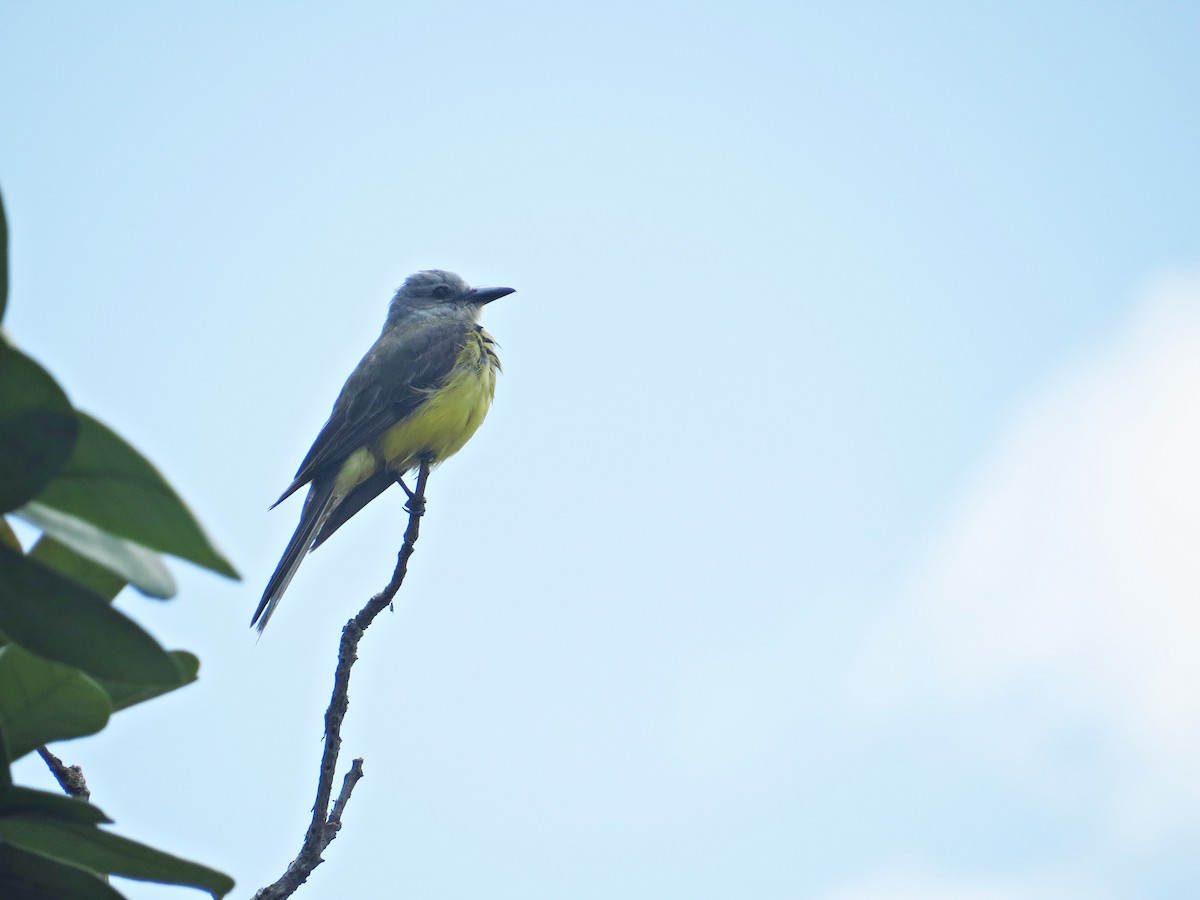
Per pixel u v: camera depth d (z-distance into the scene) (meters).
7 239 2.62
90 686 3.62
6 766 3.22
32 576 2.85
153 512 2.83
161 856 3.50
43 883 3.31
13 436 2.59
